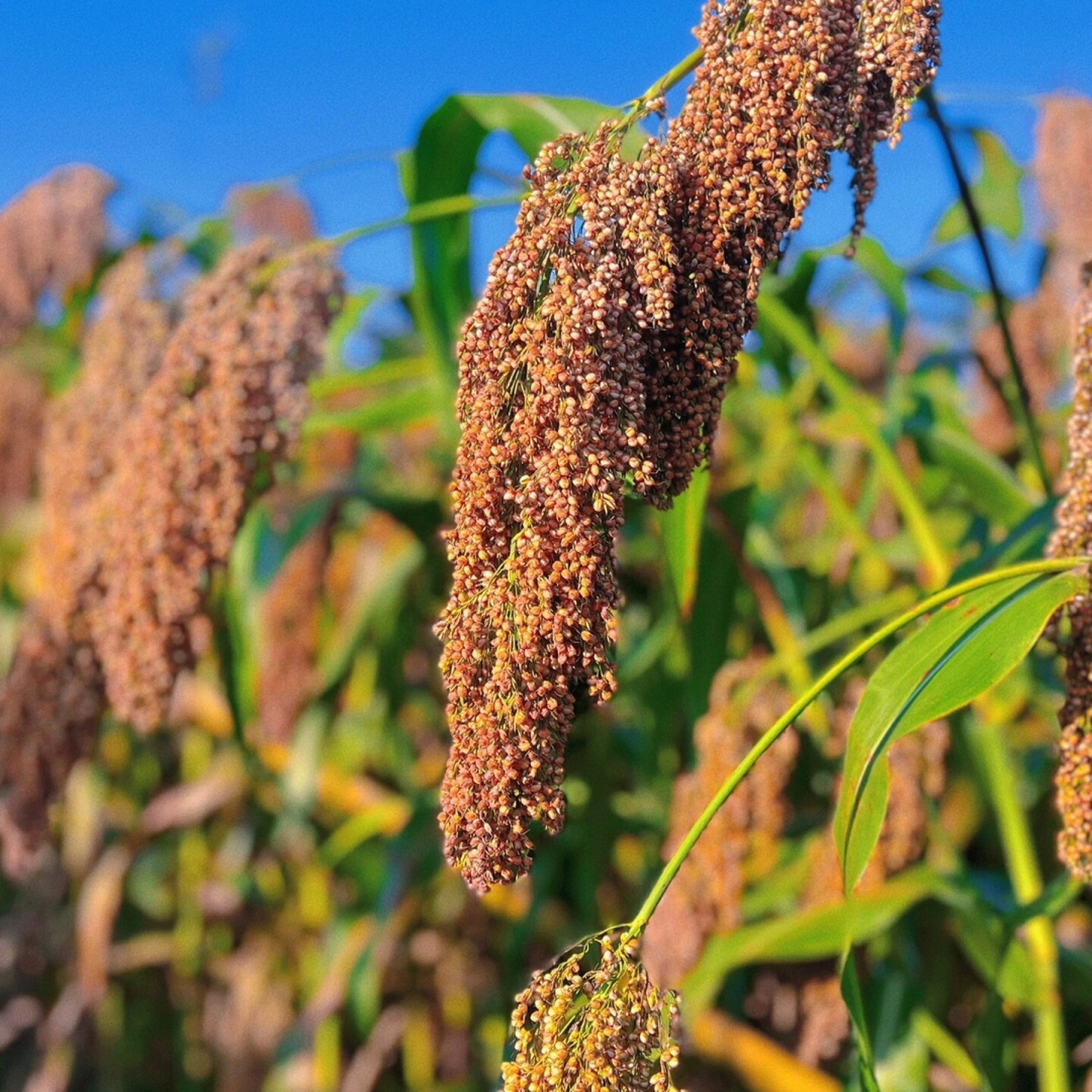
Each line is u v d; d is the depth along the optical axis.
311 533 1.30
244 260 0.91
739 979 1.21
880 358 1.63
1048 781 1.20
